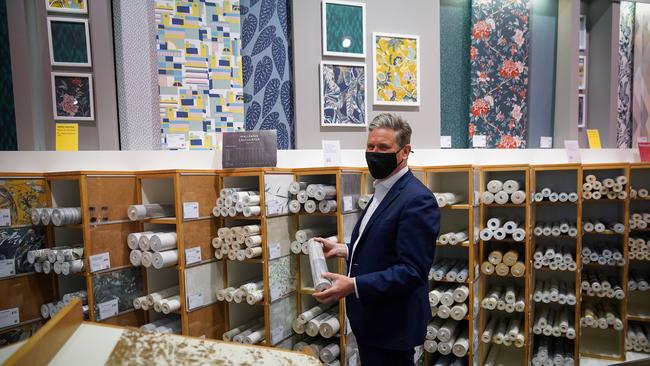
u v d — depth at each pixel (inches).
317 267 72.0
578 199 127.0
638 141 156.8
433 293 116.6
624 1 159.3
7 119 118.3
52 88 118.5
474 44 155.0
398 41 145.6
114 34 123.4
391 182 73.8
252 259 104.3
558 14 160.6
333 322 105.5
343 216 105.7
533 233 132.1
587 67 166.1
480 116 155.9
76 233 109.0
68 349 37.1
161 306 101.3
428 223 66.5
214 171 109.1
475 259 123.7
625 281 133.3
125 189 104.6
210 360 37.1
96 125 122.5
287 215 111.6
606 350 139.4
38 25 118.2
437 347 116.8
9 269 95.8
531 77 161.2
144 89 122.8
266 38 142.3
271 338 103.6
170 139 127.8
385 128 71.8
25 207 98.3
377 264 70.4
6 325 95.2
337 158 125.2
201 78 130.8
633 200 152.3
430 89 148.8
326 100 140.5
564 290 135.4
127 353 36.9
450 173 140.3
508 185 120.0
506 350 138.7
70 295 98.5
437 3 148.9
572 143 137.0
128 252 104.8
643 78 164.1
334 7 140.3
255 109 142.4
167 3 127.4
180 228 99.6
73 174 96.5
